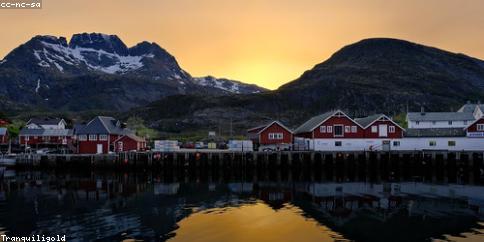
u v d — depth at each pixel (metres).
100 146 89.31
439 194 44.72
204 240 27.94
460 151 68.94
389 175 65.25
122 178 64.56
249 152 71.94
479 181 56.53
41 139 107.94
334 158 70.81
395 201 40.62
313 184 54.12
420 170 69.88
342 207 37.81
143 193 47.00
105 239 28.09
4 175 71.06
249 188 50.47
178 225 31.53
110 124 94.00
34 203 41.09
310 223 32.03
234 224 31.78
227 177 64.31
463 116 99.12
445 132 76.06
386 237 28.34
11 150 104.31
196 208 37.78
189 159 73.12
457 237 28.19
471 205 38.47
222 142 116.81
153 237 28.48
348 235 28.83
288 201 41.09
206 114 192.38
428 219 33.00
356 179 60.00
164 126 175.25
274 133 79.88
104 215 35.09
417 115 100.19
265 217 34.00
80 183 57.97
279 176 65.06
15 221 33.22
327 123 76.12
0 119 136.75
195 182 57.69
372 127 76.31
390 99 194.12
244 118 187.25
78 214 35.56
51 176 68.94
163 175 68.50
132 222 32.66
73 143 101.44
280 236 28.73
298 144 79.88
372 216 34.22
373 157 71.00
